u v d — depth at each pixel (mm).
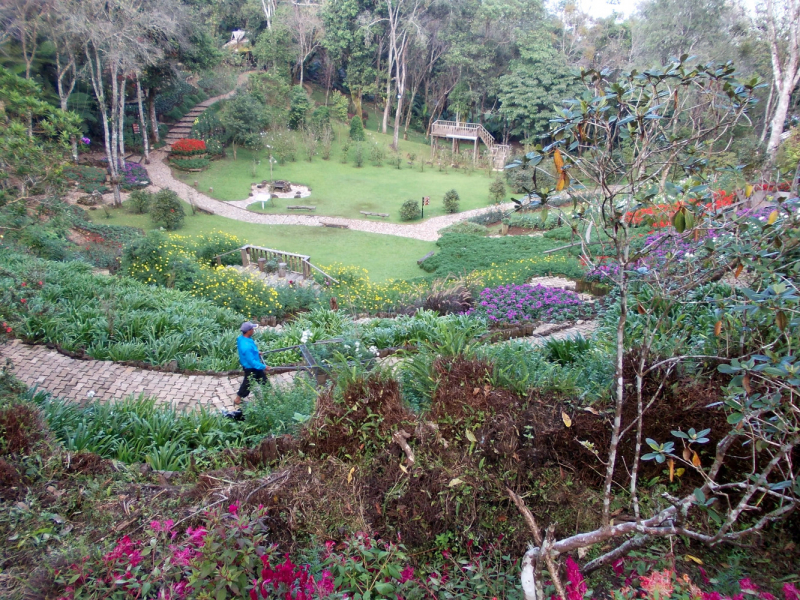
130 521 3527
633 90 2752
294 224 24000
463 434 4027
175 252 13789
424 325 8797
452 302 11750
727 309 3406
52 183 9266
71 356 7707
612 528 2490
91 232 18391
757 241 3084
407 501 3705
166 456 4867
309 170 33375
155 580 2898
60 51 22750
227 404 6918
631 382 4234
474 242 20969
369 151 38250
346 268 16938
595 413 4051
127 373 7484
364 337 8508
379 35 40625
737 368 2768
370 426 4141
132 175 26609
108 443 5152
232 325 10195
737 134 19125
